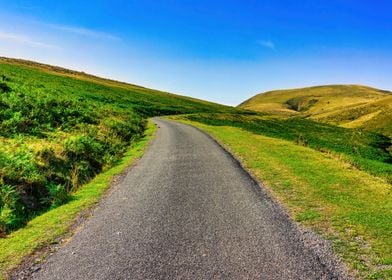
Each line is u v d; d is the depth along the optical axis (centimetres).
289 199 1222
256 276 702
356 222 990
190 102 12062
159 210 1127
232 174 1614
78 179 1630
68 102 3341
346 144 4909
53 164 1641
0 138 1867
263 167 1755
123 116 4231
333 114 15075
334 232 920
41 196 1350
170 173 1666
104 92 8231
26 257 833
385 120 10150
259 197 1249
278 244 848
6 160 1426
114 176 1678
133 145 2797
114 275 726
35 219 1123
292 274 707
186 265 755
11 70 7375
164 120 5775
